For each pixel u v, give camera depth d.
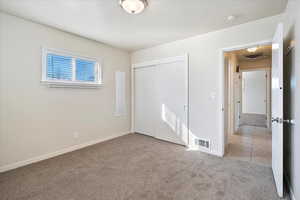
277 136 1.82
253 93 7.74
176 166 2.43
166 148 3.21
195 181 2.02
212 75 2.90
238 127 5.09
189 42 3.20
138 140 3.76
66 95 2.99
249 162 2.56
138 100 4.34
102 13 2.27
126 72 4.27
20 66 2.41
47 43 2.70
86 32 2.97
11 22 2.31
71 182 2.00
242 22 2.52
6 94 2.28
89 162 2.57
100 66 3.57
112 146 3.34
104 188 1.88
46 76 2.71
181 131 3.40
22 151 2.45
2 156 2.26
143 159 2.69
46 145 2.72
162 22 2.54
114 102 3.95
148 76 4.07
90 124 3.42
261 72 7.52
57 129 2.87
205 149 3.01
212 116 2.91
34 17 2.39
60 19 2.46
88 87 3.33
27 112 2.49
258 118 6.65
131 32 2.96
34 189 1.86
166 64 3.62
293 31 1.71
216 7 2.10
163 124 3.75
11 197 1.72
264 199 1.68
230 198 1.69
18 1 1.97
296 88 1.58
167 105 3.64
